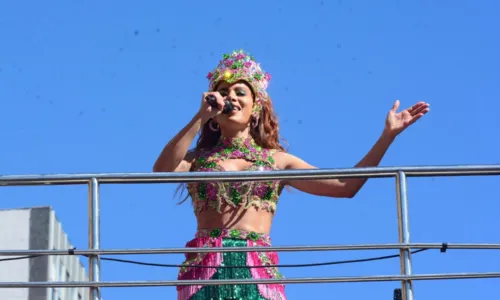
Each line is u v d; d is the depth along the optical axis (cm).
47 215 3225
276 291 1539
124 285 1461
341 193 1617
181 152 1563
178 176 1490
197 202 1582
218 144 1645
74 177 1498
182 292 1536
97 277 1476
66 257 3481
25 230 3209
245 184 1574
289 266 1495
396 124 1570
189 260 1558
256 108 1658
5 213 3225
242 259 1539
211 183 1571
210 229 1565
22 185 1498
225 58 1691
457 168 1502
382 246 1473
